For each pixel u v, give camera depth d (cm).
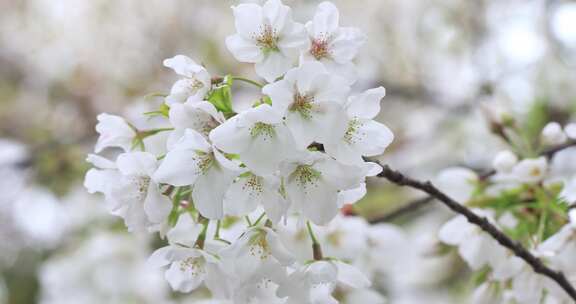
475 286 71
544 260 65
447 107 130
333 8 58
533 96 113
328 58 58
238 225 61
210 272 57
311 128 55
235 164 54
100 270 105
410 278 110
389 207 112
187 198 59
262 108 53
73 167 124
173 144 55
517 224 69
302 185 55
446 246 72
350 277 58
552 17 128
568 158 84
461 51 137
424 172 121
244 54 57
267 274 56
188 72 56
